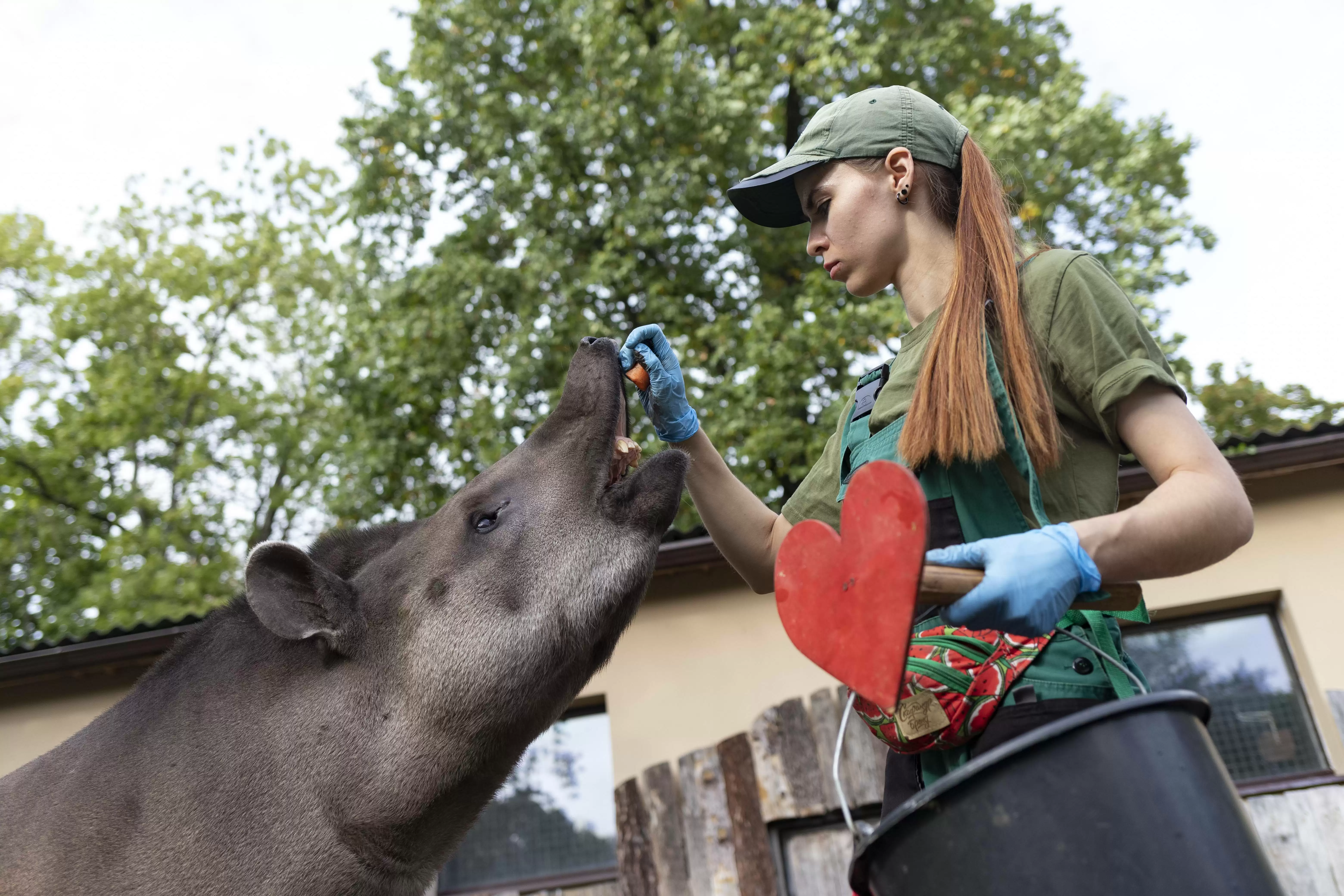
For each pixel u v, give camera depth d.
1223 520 1.58
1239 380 15.73
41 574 21.69
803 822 6.52
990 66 15.79
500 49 15.70
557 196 15.08
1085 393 1.79
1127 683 1.70
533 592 2.47
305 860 2.37
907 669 1.78
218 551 22.81
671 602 7.39
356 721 2.45
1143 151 12.38
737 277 15.41
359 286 16.08
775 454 12.55
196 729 2.47
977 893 1.37
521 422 14.23
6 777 2.59
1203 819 1.34
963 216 2.00
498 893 6.95
